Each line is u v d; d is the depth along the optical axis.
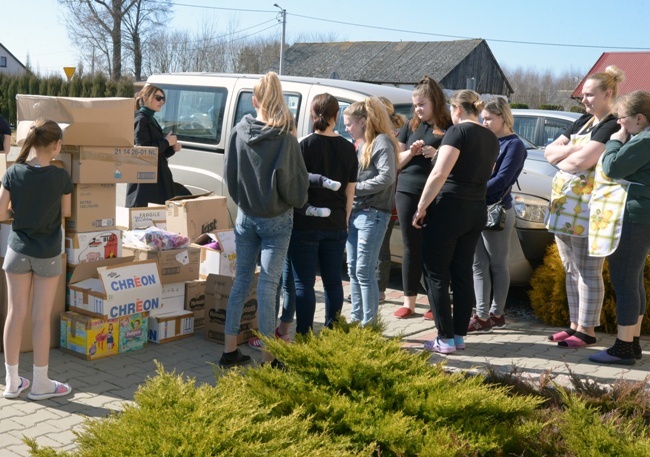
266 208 4.55
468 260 5.36
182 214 6.43
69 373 4.83
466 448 2.86
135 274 5.32
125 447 2.43
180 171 8.60
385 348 3.39
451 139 5.02
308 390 3.18
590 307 5.64
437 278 5.30
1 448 3.66
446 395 3.08
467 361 5.27
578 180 5.47
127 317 5.29
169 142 7.21
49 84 39.31
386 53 49.34
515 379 3.78
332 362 3.21
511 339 5.94
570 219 5.50
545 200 6.55
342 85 7.80
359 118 5.45
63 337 5.22
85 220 5.31
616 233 5.03
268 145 4.48
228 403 2.68
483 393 3.12
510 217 6.02
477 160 5.09
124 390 4.57
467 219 5.16
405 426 2.90
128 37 51.12
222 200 6.73
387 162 5.31
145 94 7.12
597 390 3.72
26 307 4.34
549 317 6.40
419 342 5.75
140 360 5.15
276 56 53.94
